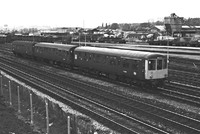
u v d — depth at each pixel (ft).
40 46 149.89
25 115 60.18
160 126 50.96
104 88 84.53
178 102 67.67
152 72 79.20
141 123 51.26
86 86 86.84
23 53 172.76
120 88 84.84
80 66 115.14
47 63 149.59
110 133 48.39
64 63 128.88
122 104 64.39
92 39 274.77
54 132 50.57
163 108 61.98
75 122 50.19
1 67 131.64
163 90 80.28
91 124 52.90
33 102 68.95
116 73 91.76
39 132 50.31
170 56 142.61
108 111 60.59
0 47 260.21
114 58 91.71
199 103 63.67
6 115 56.90
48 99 68.03
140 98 71.67
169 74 106.11
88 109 60.18
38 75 108.88
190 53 147.64
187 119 53.11
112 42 248.32
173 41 204.64
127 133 47.70
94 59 103.40
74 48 121.19
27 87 85.76
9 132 47.34
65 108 63.87
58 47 131.23
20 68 129.49
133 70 83.20
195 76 98.99
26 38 282.15
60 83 92.53
